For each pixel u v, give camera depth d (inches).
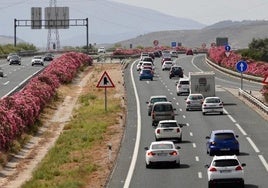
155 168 3036.4
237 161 2458.2
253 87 7086.6
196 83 5693.9
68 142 3946.9
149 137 4052.7
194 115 5007.4
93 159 3366.1
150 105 5049.2
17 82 7421.3
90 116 5059.1
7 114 3892.7
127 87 7145.7
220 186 2438.5
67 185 2620.6
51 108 5546.3
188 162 3161.9
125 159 3339.1
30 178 2977.4
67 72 7691.9
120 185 2652.6
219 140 3289.9
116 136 4106.8
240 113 5044.3
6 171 3240.7
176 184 2613.2
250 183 2566.4
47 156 3555.6
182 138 3961.6
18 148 3789.4
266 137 3914.9
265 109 4990.2
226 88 7017.7
